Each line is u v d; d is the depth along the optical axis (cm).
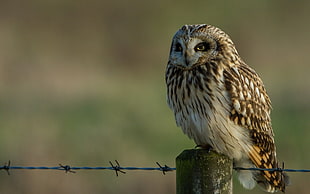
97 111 2780
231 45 1223
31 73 3641
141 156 2184
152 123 2569
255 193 1941
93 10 5369
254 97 1228
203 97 1184
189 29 1208
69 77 3622
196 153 995
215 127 1196
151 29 5400
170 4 5581
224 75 1195
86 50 4766
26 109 2806
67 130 2400
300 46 4978
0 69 3669
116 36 5209
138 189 1967
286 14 5569
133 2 5431
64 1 5216
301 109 2830
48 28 5044
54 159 2084
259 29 5475
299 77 3741
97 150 2172
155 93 3294
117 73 4016
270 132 1281
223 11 5634
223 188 993
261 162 1238
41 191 1891
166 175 1998
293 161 2219
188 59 1185
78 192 1925
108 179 1988
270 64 4469
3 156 2056
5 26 4875
